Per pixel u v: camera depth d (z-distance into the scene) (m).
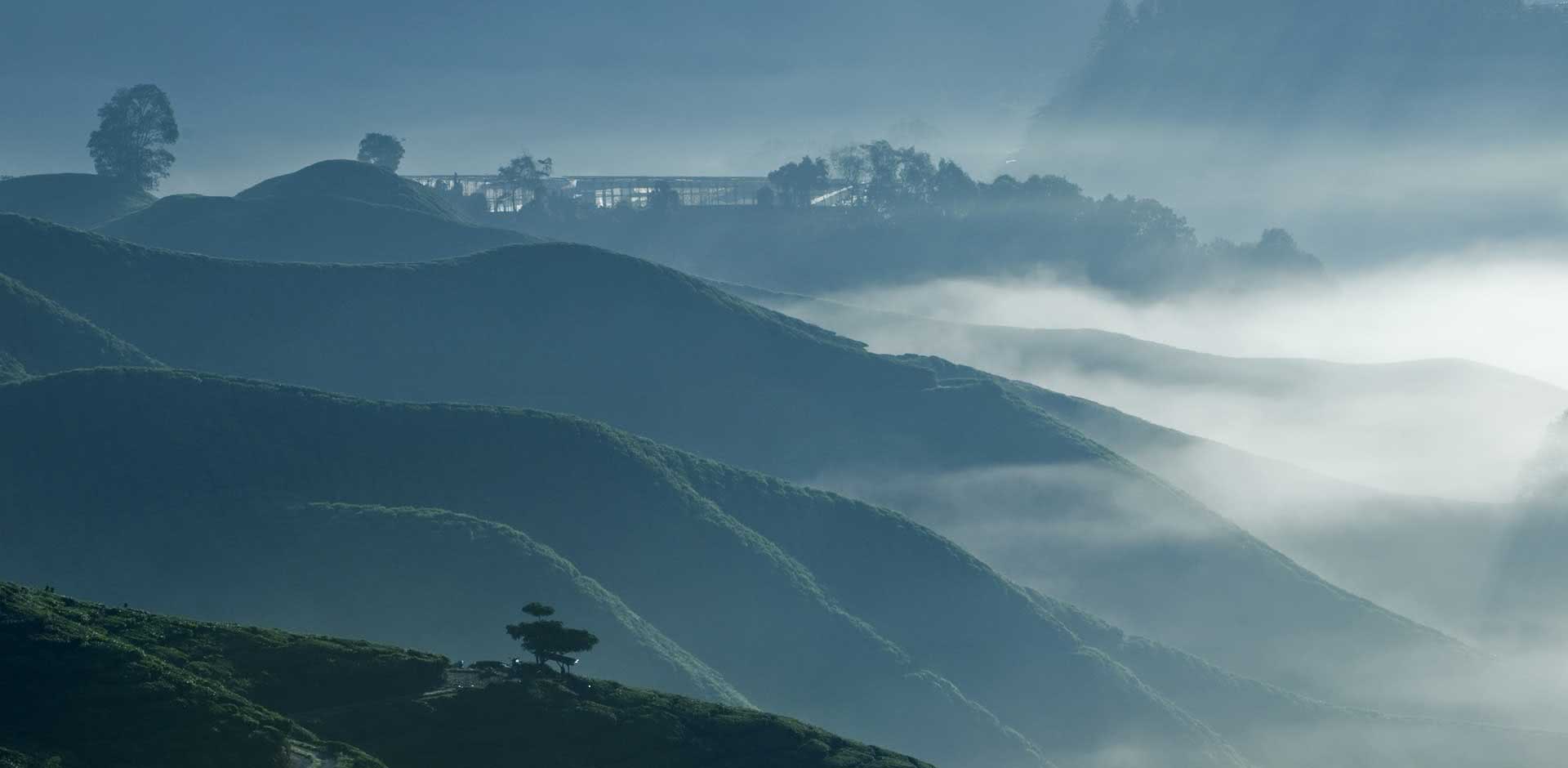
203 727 179.38
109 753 173.75
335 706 198.50
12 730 175.12
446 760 191.88
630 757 199.75
